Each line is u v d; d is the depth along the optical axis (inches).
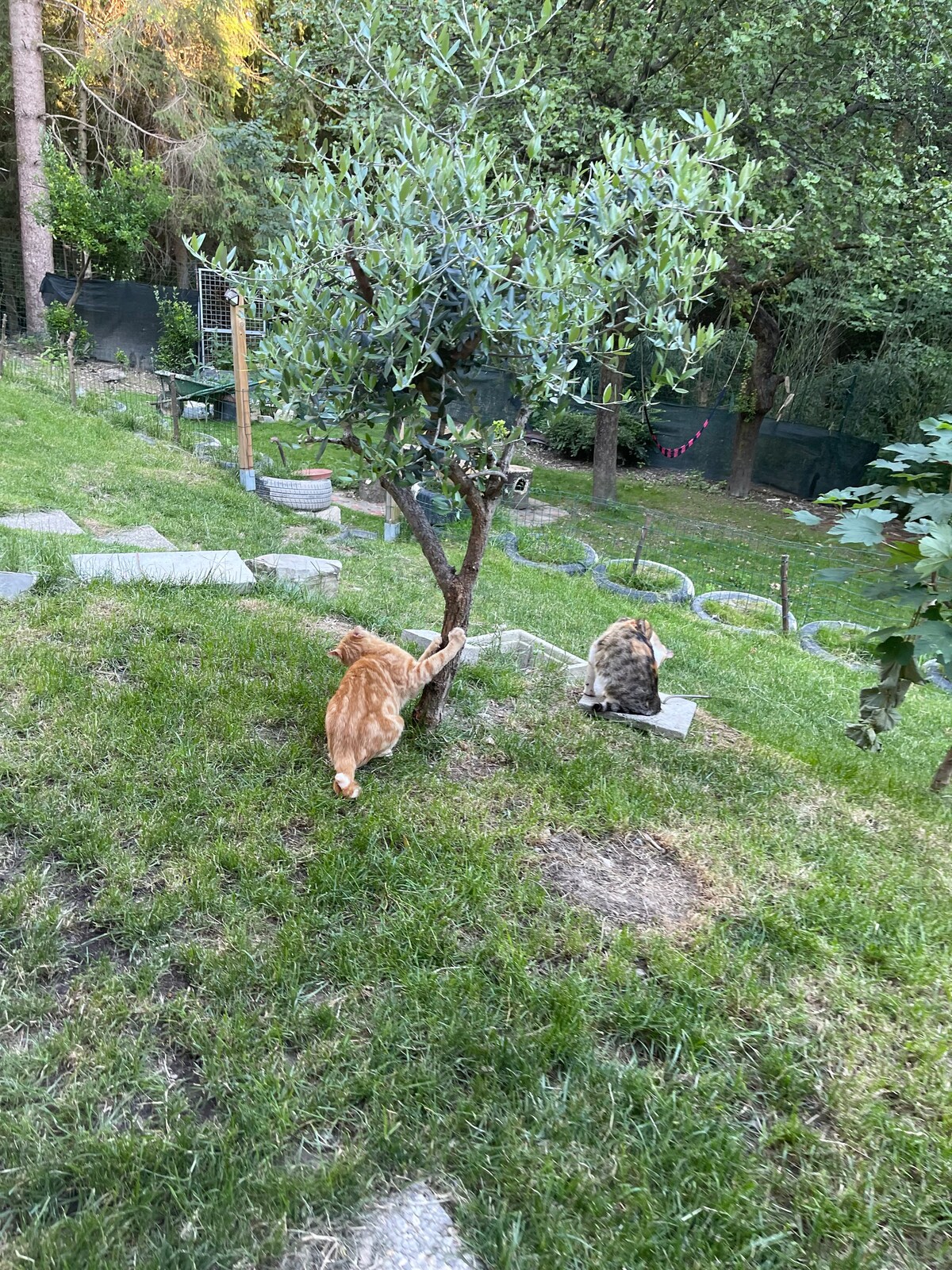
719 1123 88.4
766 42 379.6
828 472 665.6
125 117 811.4
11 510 299.4
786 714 242.1
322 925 108.7
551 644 248.4
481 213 125.8
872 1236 79.5
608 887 126.3
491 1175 80.0
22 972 94.9
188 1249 70.5
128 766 134.2
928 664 325.1
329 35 370.9
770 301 592.1
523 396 135.0
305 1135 81.9
